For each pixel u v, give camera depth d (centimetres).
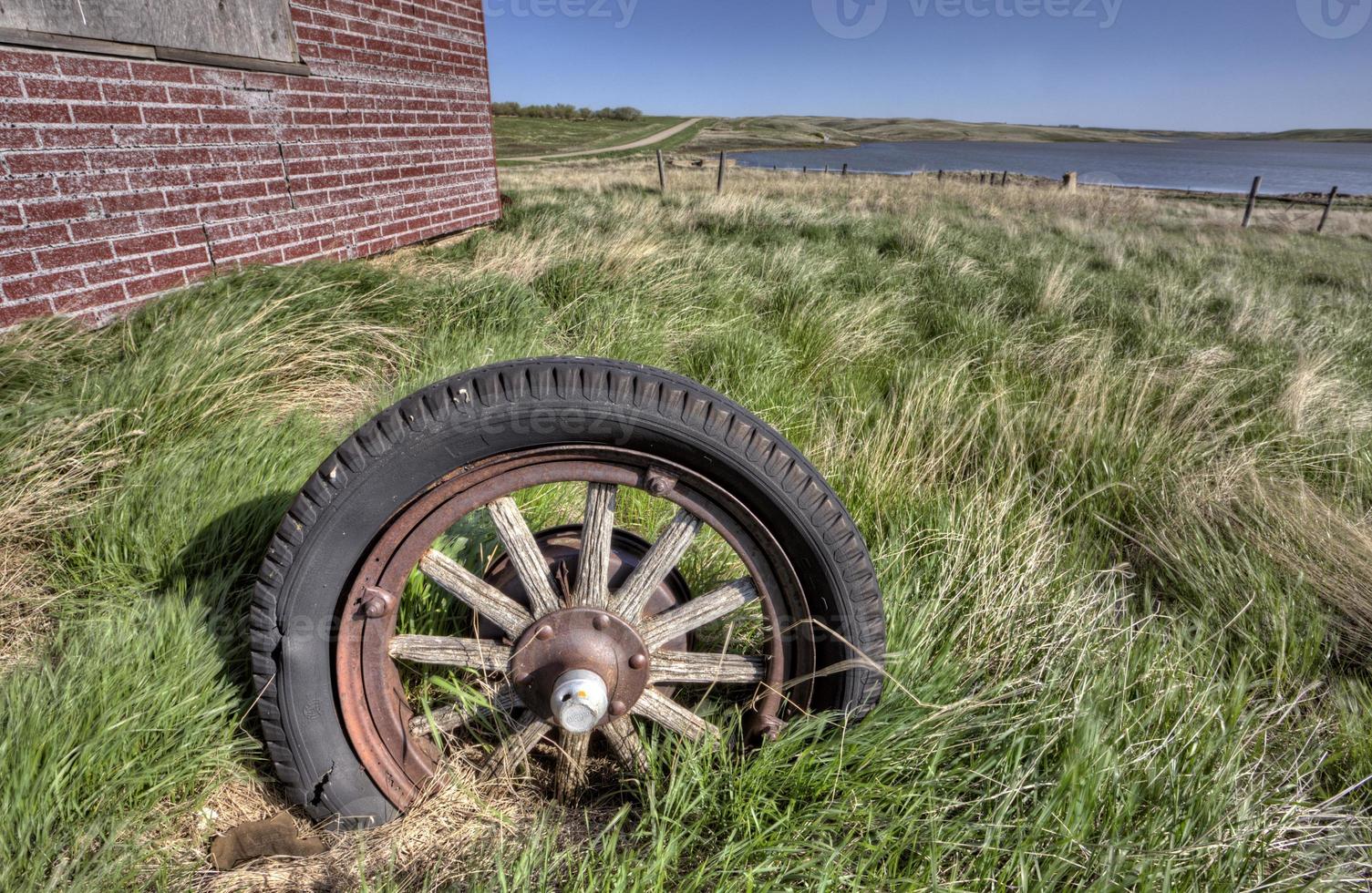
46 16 301
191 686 154
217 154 397
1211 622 221
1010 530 244
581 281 516
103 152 330
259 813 148
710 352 397
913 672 173
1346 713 186
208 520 201
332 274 389
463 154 691
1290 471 314
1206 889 131
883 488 270
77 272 323
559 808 152
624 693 145
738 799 141
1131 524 274
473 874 134
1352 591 223
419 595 175
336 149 501
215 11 388
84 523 199
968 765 157
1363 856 146
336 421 288
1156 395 384
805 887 132
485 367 126
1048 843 138
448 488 131
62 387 250
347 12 503
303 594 127
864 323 482
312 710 134
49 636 173
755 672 153
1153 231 1443
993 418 336
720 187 1706
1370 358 524
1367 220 1948
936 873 130
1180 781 150
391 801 146
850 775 147
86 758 133
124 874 127
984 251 866
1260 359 464
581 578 141
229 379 270
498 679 156
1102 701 168
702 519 138
